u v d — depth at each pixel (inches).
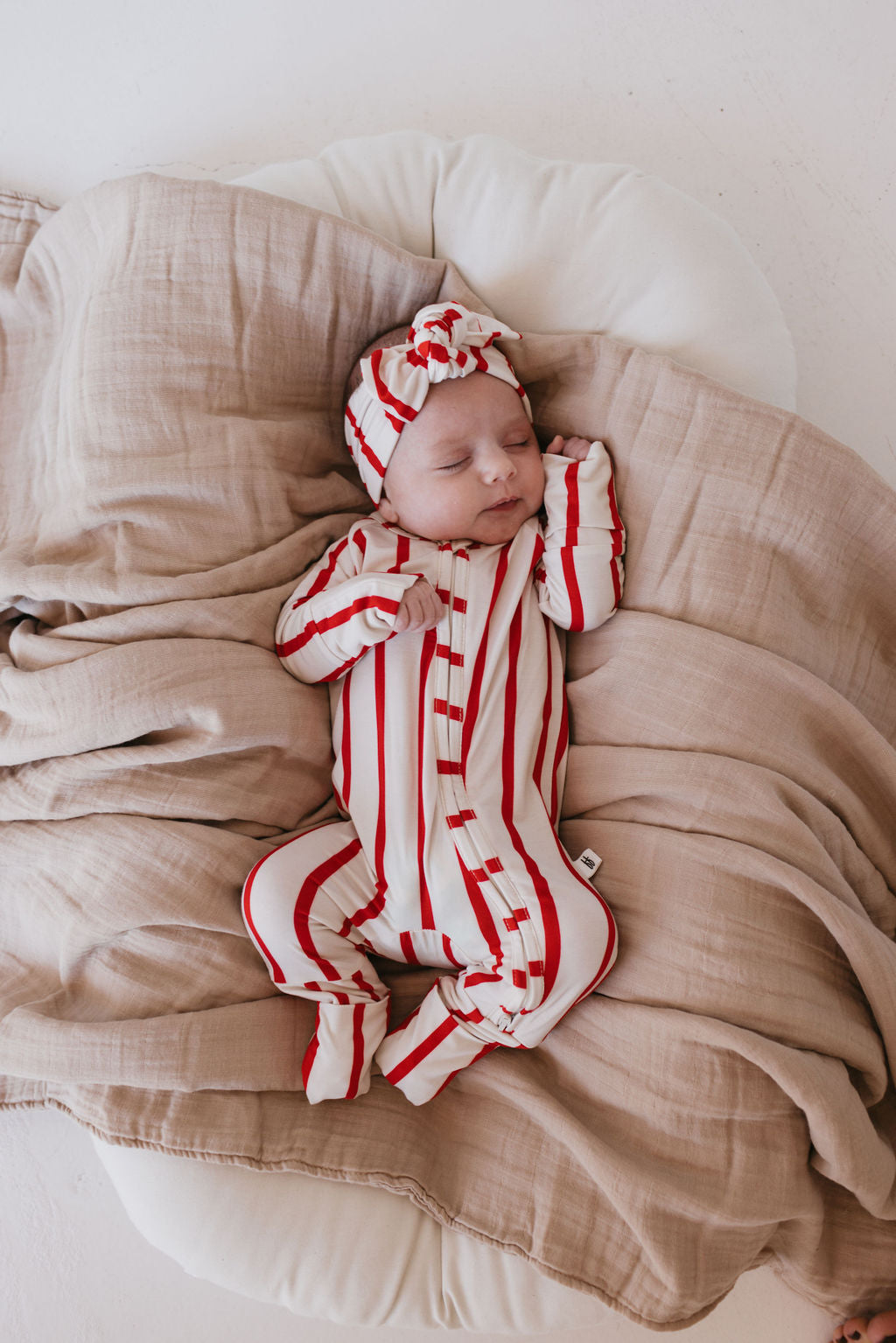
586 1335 54.4
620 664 52.1
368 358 51.3
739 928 46.9
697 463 51.8
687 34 71.9
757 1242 46.2
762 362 55.2
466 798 48.8
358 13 73.7
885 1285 50.1
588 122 71.5
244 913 47.7
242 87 73.2
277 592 53.1
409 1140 49.5
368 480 54.0
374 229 58.2
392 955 51.0
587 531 51.9
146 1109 47.5
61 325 59.7
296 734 51.7
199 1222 47.3
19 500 58.1
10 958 51.6
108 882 48.3
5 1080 52.0
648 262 54.9
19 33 74.4
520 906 46.9
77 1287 56.5
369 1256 47.6
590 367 54.7
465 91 72.3
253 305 53.9
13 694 50.2
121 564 51.2
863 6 71.3
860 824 51.5
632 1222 44.1
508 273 56.4
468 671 50.3
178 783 49.8
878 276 69.2
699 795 48.7
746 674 49.7
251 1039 48.4
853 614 53.9
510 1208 47.6
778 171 70.4
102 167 72.6
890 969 46.6
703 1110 45.5
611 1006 48.6
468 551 52.5
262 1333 55.4
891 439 67.6
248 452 53.2
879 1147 46.3
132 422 52.2
